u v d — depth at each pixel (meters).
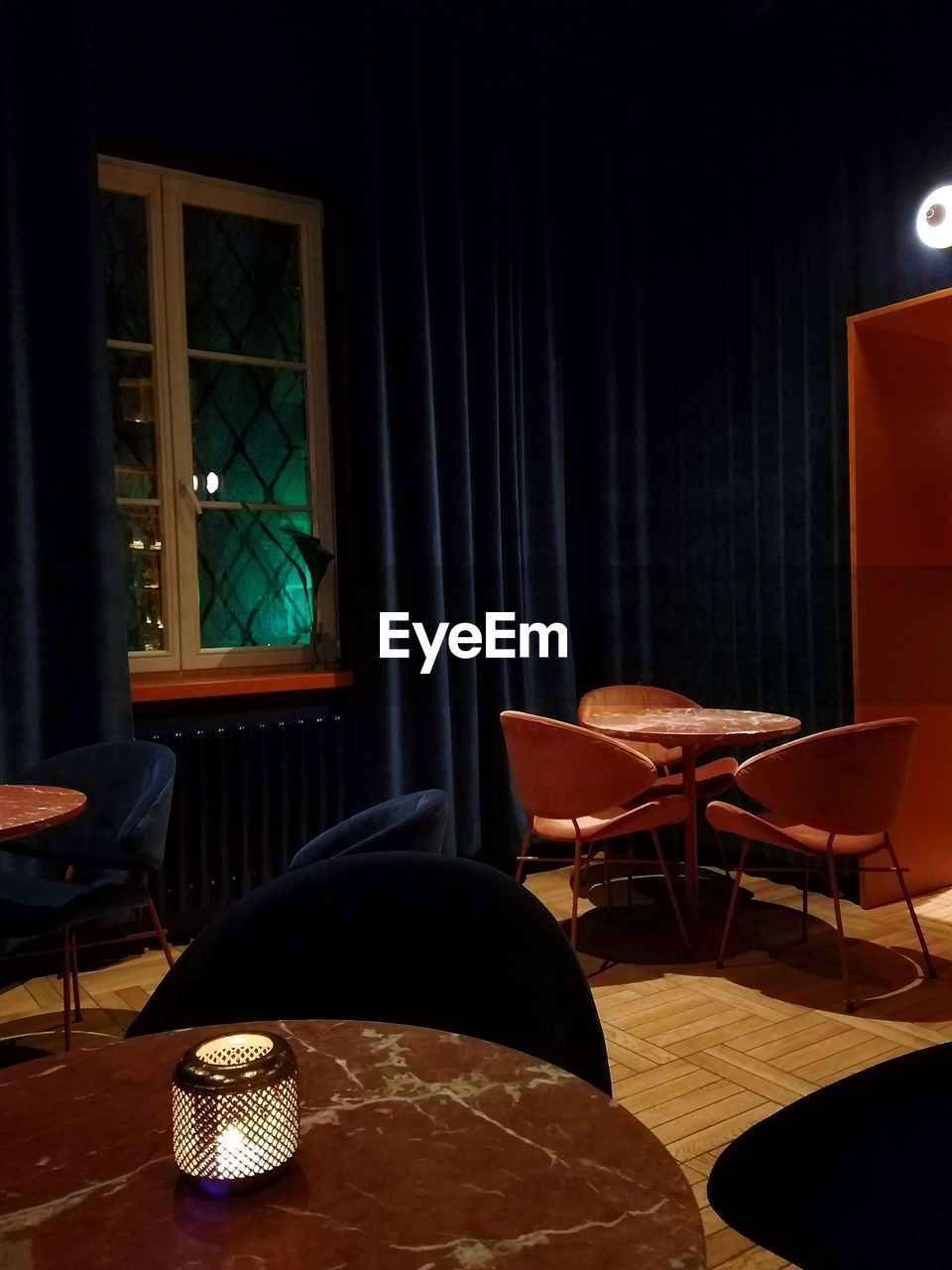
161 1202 0.75
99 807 2.92
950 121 3.77
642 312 4.68
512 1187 0.77
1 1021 2.97
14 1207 0.75
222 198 3.89
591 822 3.55
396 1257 0.68
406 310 3.99
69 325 3.29
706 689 4.66
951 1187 0.82
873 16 3.97
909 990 3.06
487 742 4.31
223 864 3.58
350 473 4.12
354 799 3.96
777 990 3.09
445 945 1.33
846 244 4.09
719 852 4.57
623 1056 2.64
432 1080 0.95
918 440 4.01
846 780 2.91
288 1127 0.78
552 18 4.30
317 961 1.34
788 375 4.29
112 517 3.33
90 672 3.31
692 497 4.67
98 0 3.48
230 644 3.99
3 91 3.15
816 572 4.22
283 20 3.85
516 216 4.36
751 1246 1.87
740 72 4.43
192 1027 1.15
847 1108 0.84
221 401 3.95
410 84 3.95
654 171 4.69
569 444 4.65
